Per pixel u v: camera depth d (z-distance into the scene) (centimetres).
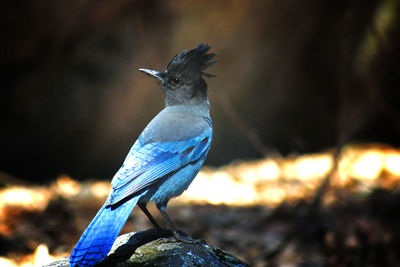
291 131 1709
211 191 1257
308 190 1123
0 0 1342
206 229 963
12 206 1018
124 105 1520
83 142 1528
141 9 1497
